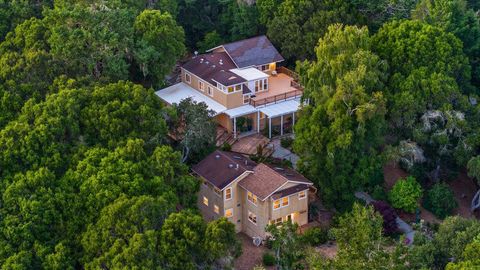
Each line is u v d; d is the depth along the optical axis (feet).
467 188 281.54
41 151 226.79
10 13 302.04
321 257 209.36
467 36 314.55
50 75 262.47
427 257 206.49
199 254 201.87
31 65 260.21
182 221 202.18
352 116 250.16
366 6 324.60
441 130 265.75
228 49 320.29
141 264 192.03
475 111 272.92
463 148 264.52
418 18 307.17
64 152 229.04
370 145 259.19
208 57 317.63
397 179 278.67
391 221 248.93
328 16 316.81
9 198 212.02
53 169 223.71
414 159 264.11
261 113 298.56
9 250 203.10
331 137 249.34
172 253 196.85
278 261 216.33
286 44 326.44
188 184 227.61
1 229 206.59
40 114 236.63
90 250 202.69
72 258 205.16
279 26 327.06
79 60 266.98
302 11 322.96
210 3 360.28
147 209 203.41
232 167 249.34
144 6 330.95
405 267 197.77
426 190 272.10
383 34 285.43
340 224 208.44
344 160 250.57
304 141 253.44
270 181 242.99
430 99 268.82
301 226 252.21
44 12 286.46
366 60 251.39
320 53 256.32
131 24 296.30
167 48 295.48
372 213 209.05
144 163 223.71
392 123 271.28
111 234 202.90
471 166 256.73
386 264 192.85
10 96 248.32
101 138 237.25
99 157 224.74
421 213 264.93
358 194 268.82
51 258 200.23
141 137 237.86
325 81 255.09
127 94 245.24
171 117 255.50
